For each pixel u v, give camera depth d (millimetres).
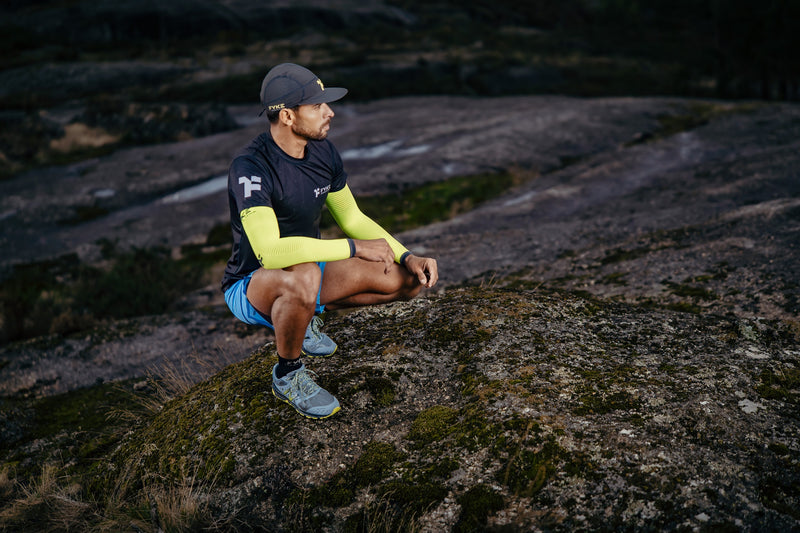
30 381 5297
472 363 3047
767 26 28469
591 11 62406
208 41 40219
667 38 55312
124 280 8539
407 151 17406
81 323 7387
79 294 8422
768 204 6449
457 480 2352
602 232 8266
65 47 38000
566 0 63312
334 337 3539
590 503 2137
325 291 2723
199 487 2691
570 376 2816
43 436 4297
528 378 2812
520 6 60594
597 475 2227
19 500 3145
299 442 2707
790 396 2625
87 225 13438
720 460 2238
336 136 19562
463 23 51375
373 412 2869
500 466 2357
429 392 2967
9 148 18359
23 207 14250
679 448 2305
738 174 11469
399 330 3502
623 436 2381
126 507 2822
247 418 2912
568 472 2258
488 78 32188
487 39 44719
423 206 13297
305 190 2531
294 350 2664
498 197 13719
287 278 2393
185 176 16266
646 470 2215
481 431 2525
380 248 2391
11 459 3961
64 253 11828
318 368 3180
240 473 2660
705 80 36375
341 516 2371
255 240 2301
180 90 27547
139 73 30453
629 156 15625
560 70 35406
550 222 10859
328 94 2400
